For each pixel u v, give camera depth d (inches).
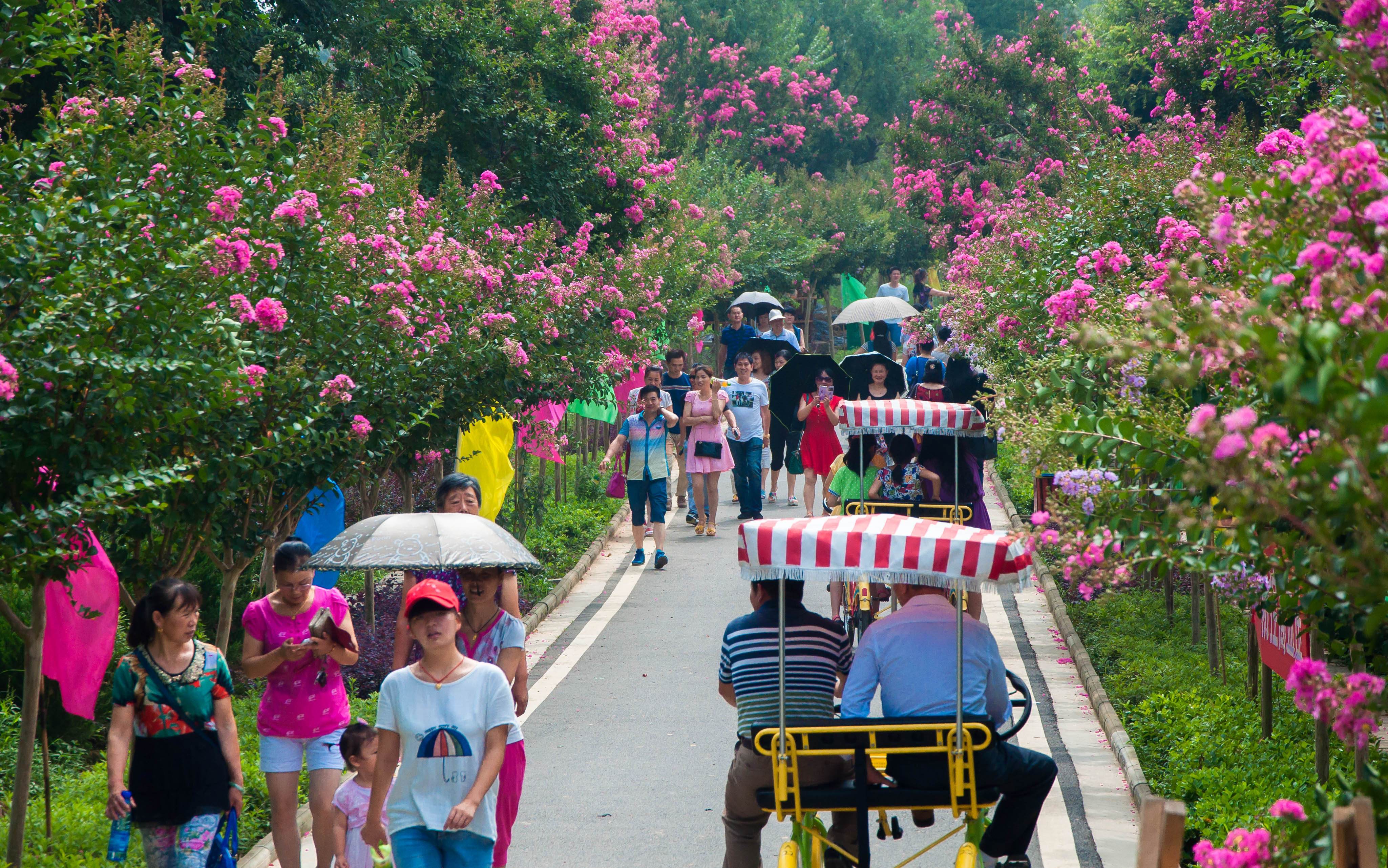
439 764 632.4
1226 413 508.1
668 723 1170.0
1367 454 304.2
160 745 720.3
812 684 709.3
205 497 886.4
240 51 1547.7
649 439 1920.5
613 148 2113.7
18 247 705.6
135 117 982.4
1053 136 2896.2
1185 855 816.9
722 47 5032.0
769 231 4365.2
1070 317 938.1
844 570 612.1
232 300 880.3
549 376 1640.0
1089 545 501.7
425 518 802.2
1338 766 878.4
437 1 1873.8
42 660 779.4
